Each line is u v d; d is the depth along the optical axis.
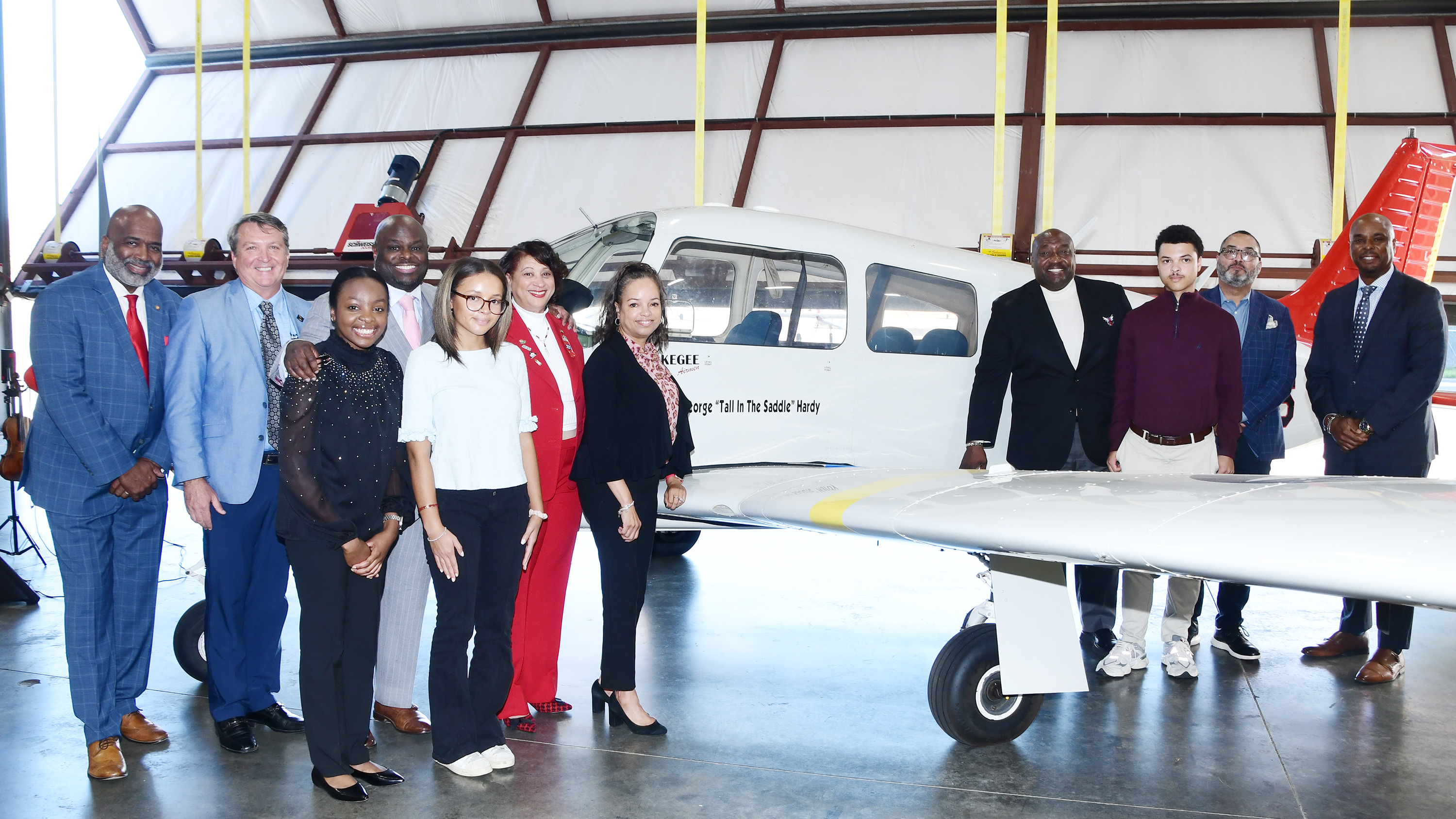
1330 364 3.55
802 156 9.36
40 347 2.45
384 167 10.18
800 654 3.70
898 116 9.30
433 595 4.71
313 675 2.37
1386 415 3.35
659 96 9.86
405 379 2.42
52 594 4.56
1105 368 3.41
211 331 2.64
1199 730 2.96
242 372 2.68
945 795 2.47
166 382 2.61
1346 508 1.91
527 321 2.77
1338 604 4.62
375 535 2.40
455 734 2.52
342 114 10.52
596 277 3.81
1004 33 6.17
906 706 3.14
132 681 2.78
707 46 10.00
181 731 2.90
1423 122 8.58
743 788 2.49
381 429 2.34
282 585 2.89
